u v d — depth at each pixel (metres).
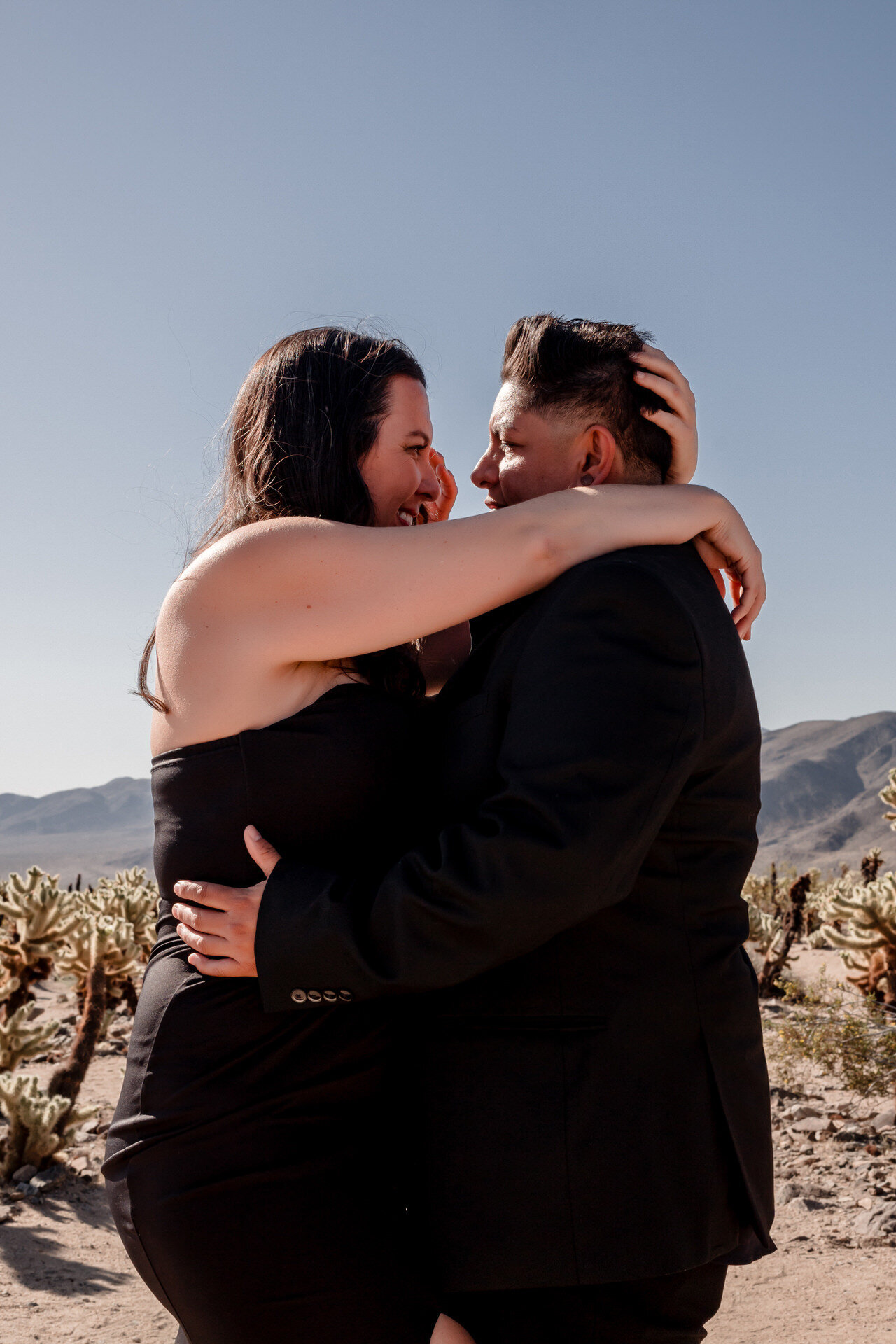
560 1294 1.58
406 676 1.88
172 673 1.74
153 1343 3.87
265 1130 1.56
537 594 1.79
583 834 1.48
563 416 2.04
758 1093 1.72
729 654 1.75
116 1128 1.64
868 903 8.39
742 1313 4.14
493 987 1.65
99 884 15.76
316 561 1.70
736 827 1.73
